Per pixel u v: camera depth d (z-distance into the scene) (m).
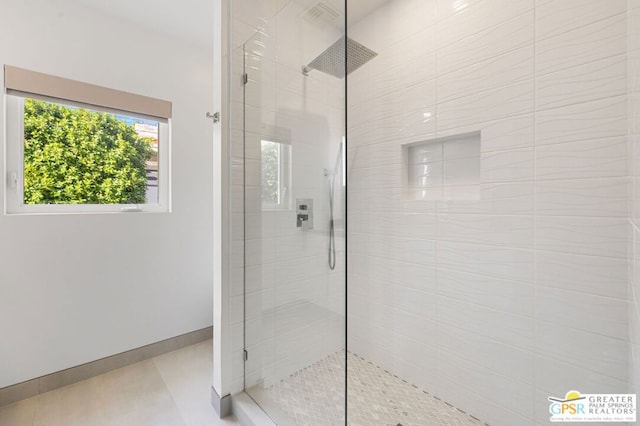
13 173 1.55
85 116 1.78
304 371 1.41
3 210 1.49
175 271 2.08
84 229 1.71
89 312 1.73
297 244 1.51
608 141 1.06
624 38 1.02
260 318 1.51
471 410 1.46
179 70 2.08
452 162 1.61
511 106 1.30
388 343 1.86
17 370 1.52
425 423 1.41
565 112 1.16
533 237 1.25
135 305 1.91
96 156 1.82
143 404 1.51
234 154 1.46
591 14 1.09
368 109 1.95
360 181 2.01
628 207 1.03
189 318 2.16
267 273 1.52
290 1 1.52
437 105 1.59
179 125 2.09
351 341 2.10
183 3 1.70
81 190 1.77
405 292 1.76
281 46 1.53
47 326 1.60
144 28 1.92
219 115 1.43
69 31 1.65
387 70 1.83
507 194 1.33
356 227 2.05
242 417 1.37
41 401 1.51
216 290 1.47
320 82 1.48
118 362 1.83
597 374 1.10
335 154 1.46
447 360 1.56
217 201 1.45
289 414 1.33
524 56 1.26
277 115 1.54
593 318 1.11
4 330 1.48
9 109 1.53
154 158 2.06
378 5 1.85
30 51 1.54
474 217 1.44
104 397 1.55
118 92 1.81
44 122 1.65
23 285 1.53
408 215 1.74
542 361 1.24
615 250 1.06
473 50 1.43
